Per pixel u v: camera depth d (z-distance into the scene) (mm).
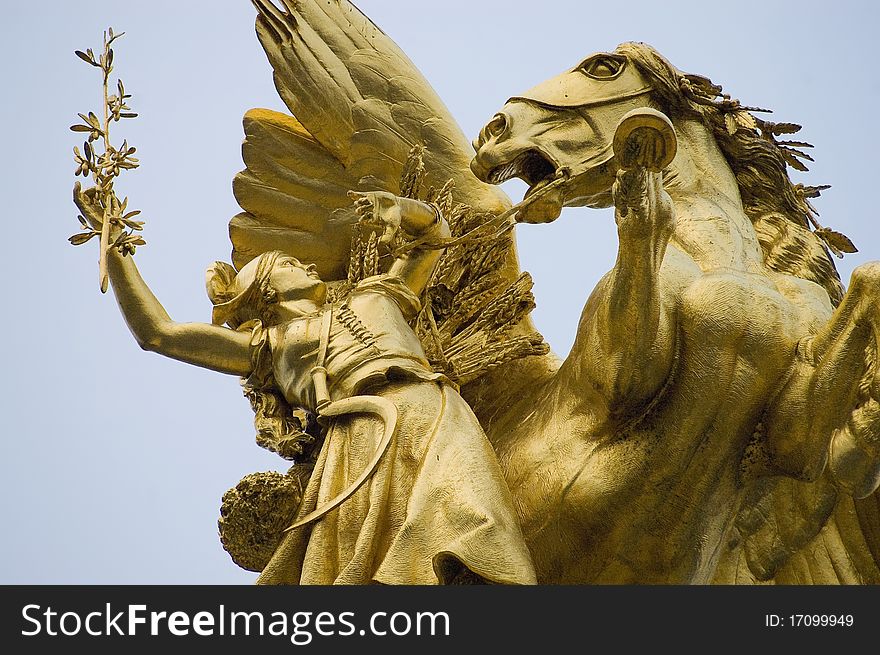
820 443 18703
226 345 20688
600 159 20531
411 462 19359
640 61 21000
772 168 20891
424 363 20438
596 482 19312
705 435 19062
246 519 19500
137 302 20438
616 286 18891
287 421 20609
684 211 20312
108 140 20578
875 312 18234
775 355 18984
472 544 18422
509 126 20656
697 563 19234
